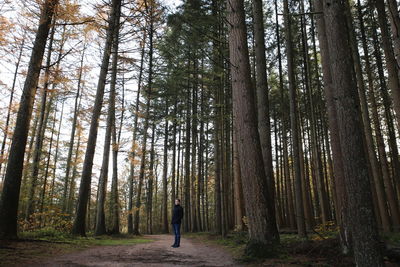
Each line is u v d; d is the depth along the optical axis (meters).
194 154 24.55
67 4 7.97
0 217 6.82
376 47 13.31
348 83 4.03
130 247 8.65
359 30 13.85
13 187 7.12
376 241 3.52
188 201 26.88
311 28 15.13
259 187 6.04
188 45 12.71
